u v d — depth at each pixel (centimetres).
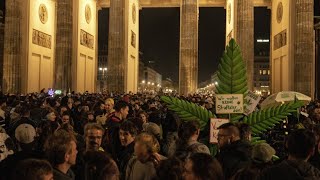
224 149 1323
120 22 8206
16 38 7219
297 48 7162
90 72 9006
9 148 1524
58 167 1038
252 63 8038
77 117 2780
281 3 8012
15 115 2508
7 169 1049
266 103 2814
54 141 1041
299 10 7150
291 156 1078
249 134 1455
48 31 8300
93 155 977
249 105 1838
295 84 7162
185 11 8569
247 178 873
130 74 8931
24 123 1823
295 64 7181
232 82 1747
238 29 8112
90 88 9038
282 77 7906
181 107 1775
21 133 1700
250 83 7994
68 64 7662
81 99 4366
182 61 8562
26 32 7369
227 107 1697
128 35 8612
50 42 8406
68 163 1048
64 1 7631
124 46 8319
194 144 1386
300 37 7138
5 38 7256
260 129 1741
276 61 8394
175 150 1455
